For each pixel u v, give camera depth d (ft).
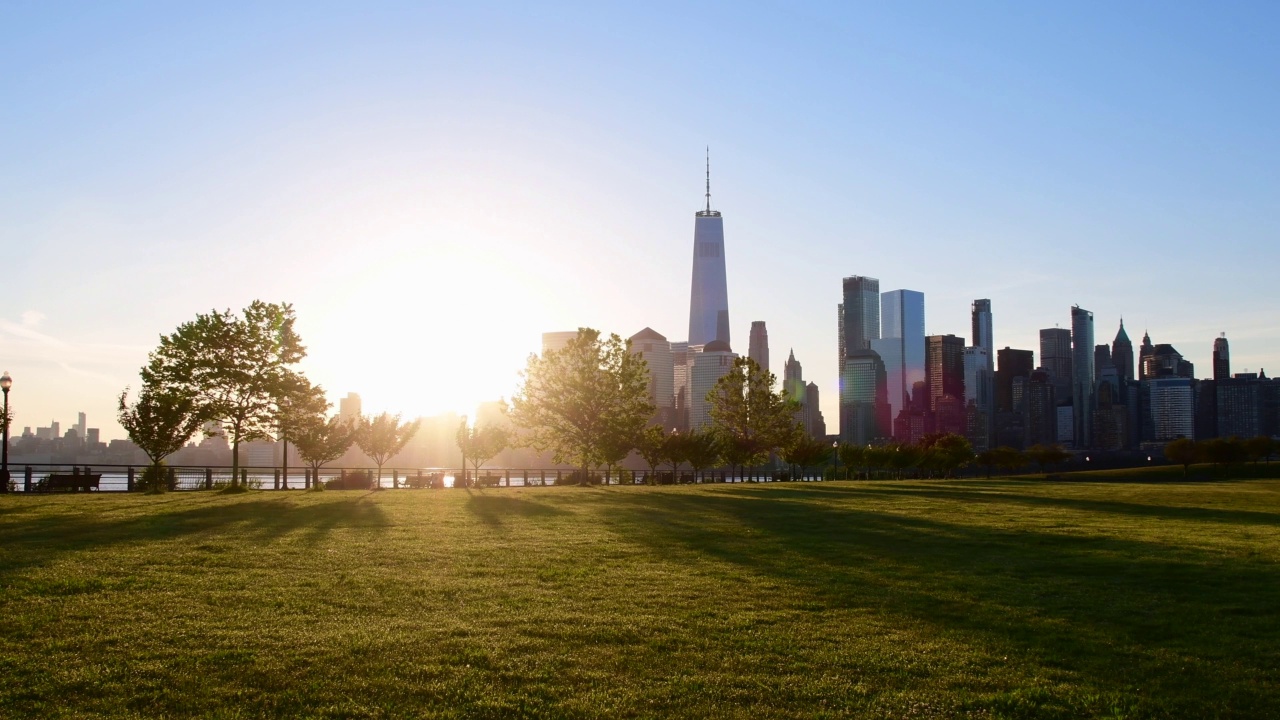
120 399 148.87
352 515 90.27
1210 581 55.47
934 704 30.73
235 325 150.30
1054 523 92.73
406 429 202.28
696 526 84.43
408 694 30.60
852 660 35.76
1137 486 200.75
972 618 43.91
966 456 339.77
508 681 32.30
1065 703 31.37
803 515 99.35
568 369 209.97
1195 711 30.94
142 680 31.42
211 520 82.23
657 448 251.80
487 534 74.49
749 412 257.75
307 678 32.04
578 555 62.64
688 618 42.57
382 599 45.42
